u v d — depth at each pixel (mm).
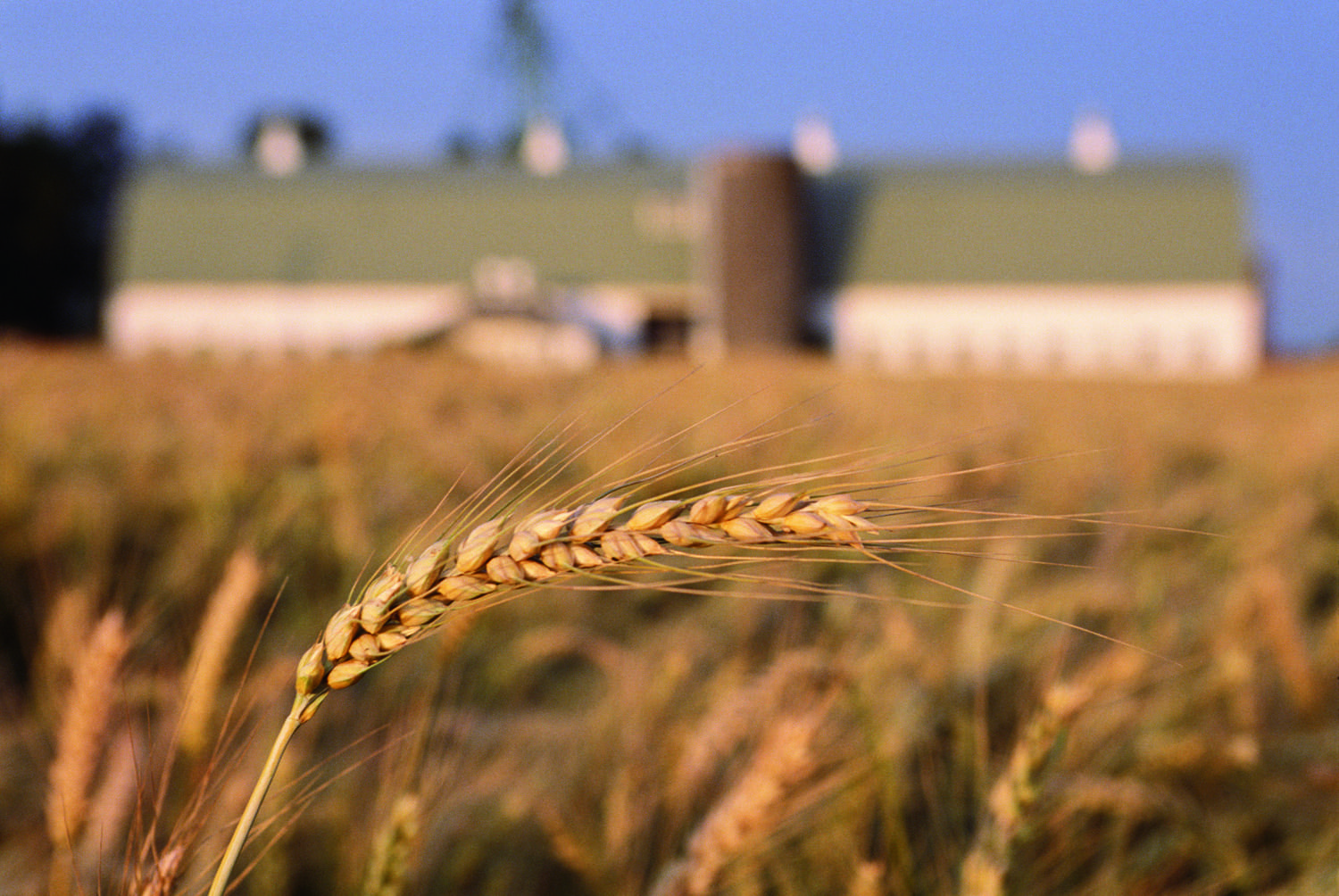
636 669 2955
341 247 55469
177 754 2033
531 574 1017
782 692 2029
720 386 14016
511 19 85188
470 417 8703
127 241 55500
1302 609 3719
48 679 2596
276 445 6109
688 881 1702
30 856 2105
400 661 2928
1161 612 3301
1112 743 2473
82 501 4246
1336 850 2178
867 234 57875
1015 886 1876
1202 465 8523
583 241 55750
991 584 3236
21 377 9867
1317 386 21969
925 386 17859
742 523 977
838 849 2115
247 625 3303
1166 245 55906
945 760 2318
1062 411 12039
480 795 2428
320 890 2211
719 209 52844
